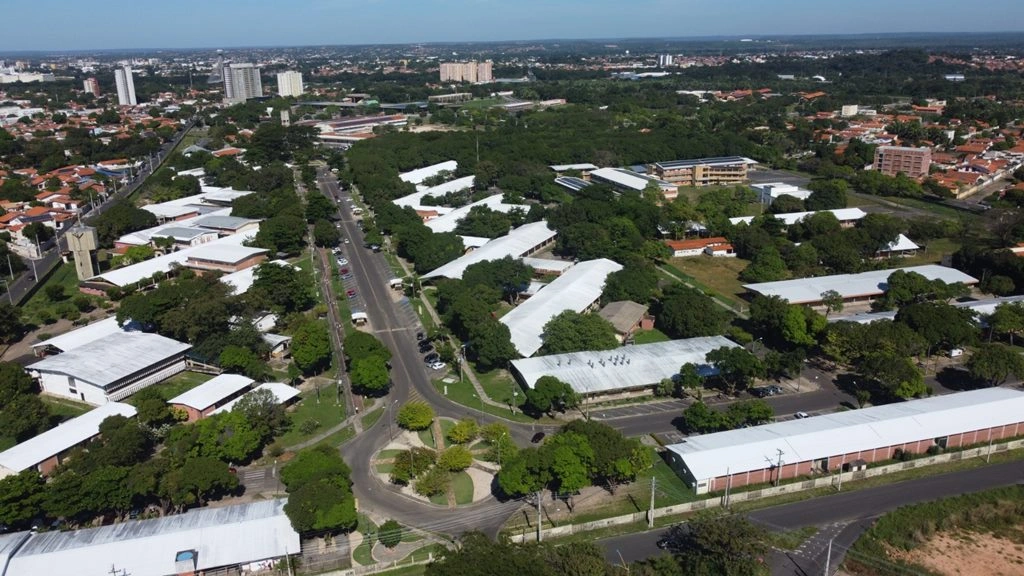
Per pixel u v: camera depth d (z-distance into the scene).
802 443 108.75
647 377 133.75
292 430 122.38
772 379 140.00
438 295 176.38
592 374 134.12
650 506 99.88
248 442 110.44
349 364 148.50
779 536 93.56
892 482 106.12
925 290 170.12
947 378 138.88
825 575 85.50
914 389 123.94
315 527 90.75
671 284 185.25
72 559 84.38
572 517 98.06
